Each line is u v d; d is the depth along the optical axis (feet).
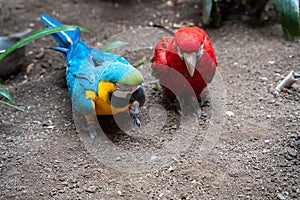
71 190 6.50
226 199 6.35
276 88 7.64
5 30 9.05
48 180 6.61
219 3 8.91
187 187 6.48
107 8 9.57
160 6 9.60
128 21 9.25
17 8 9.62
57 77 8.13
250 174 6.57
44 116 7.46
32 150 6.97
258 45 8.50
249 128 7.11
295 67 8.01
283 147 6.82
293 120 7.16
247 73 7.97
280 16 8.22
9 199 6.43
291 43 8.50
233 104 7.47
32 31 9.04
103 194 6.44
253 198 6.35
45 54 8.63
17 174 6.69
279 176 6.53
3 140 7.13
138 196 6.41
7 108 7.61
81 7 9.61
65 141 7.09
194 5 9.58
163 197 6.39
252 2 9.14
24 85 8.00
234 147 6.88
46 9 9.59
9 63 8.12
